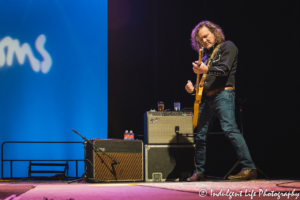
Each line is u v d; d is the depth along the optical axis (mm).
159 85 5039
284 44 4551
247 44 4789
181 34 5113
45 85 5020
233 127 2744
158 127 3277
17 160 4430
